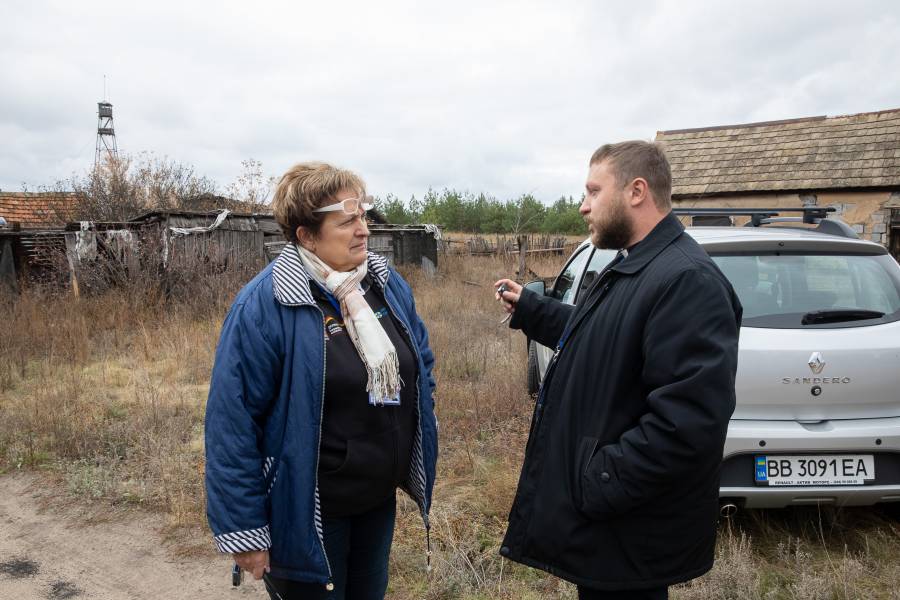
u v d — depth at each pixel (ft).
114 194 52.60
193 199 56.34
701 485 5.21
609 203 5.63
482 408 15.58
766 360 8.87
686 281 5.01
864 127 37.81
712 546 5.50
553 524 5.52
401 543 9.95
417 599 8.64
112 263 30.96
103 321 26.71
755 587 8.18
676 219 5.65
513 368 19.22
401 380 5.94
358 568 6.23
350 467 5.50
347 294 5.52
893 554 9.18
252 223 35.68
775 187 36.86
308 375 5.22
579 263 14.64
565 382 5.69
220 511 5.03
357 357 5.52
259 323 5.18
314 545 5.28
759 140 40.32
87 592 9.25
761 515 10.25
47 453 14.19
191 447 14.21
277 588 5.63
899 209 34.37
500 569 9.24
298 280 5.32
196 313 27.91
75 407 16.49
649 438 4.89
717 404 4.79
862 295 9.53
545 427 5.75
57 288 30.40
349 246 5.61
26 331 24.56
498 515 10.73
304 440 5.21
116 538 10.79
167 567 9.92
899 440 8.70
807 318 9.18
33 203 56.85
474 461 12.73
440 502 11.28
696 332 4.88
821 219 12.63
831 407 8.91
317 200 5.45
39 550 10.43
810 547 9.34
